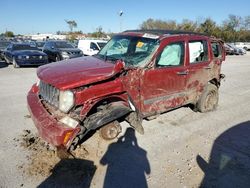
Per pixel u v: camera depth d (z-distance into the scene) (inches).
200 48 216.7
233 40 2151.8
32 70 502.9
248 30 2258.9
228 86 381.4
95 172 141.9
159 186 133.9
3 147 161.8
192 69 205.9
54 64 181.2
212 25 2090.3
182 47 195.6
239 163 160.1
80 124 137.9
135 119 166.6
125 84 158.2
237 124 222.5
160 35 186.7
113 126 165.2
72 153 157.9
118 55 190.5
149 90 175.3
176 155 165.2
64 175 137.3
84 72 150.9
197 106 237.8
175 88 195.5
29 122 203.5
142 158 159.2
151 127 206.2
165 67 182.1
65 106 137.0
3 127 192.1
